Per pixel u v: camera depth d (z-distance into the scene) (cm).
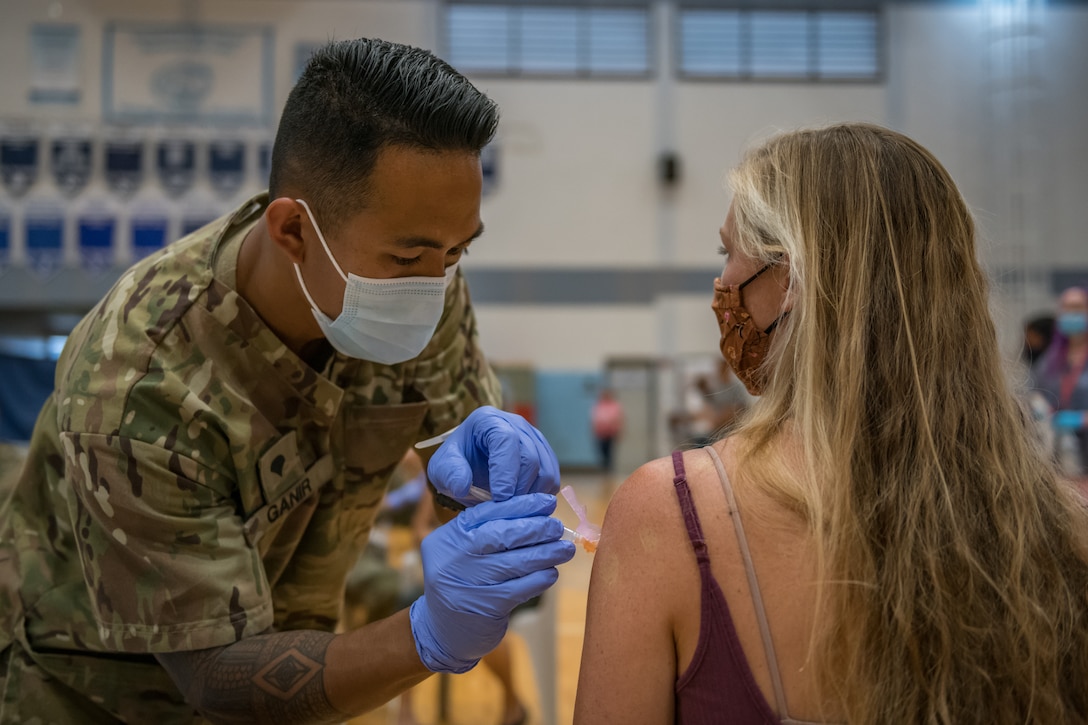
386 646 94
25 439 638
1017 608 76
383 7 1037
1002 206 1055
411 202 98
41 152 961
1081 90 1060
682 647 79
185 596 101
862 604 75
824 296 84
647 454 1105
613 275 1098
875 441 80
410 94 96
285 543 124
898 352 82
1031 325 455
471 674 378
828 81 1079
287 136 105
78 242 960
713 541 79
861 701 73
